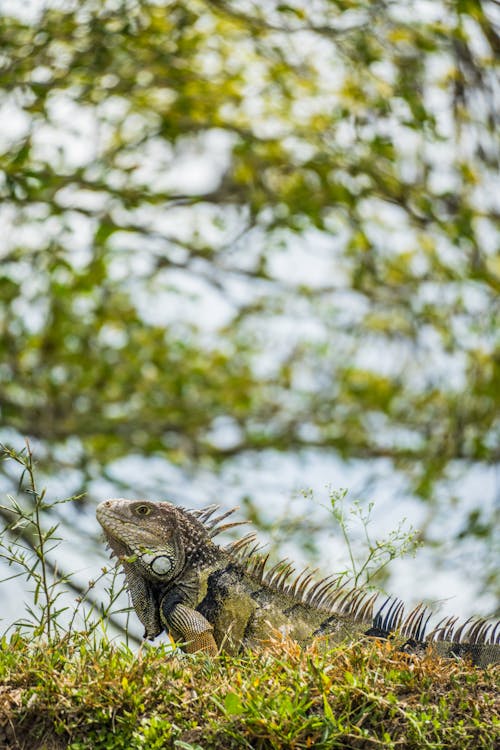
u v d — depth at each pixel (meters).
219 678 7.18
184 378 24.08
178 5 19.00
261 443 23.61
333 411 24.33
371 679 6.99
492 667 7.38
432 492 19.80
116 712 6.96
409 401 23.69
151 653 7.29
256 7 19.27
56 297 21.06
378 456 23.66
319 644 7.88
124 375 23.55
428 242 22.55
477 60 19.56
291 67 20.11
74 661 7.36
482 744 6.72
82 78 18.69
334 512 8.85
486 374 22.69
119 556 8.86
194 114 20.27
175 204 20.73
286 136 20.70
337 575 9.03
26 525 8.23
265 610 8.50
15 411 21.14
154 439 22.91
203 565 8.74
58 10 18.50
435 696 6.97
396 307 23.38
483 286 22.36
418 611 8.39
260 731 6.66
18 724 6.96
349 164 20.52
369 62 19.69
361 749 6.67
